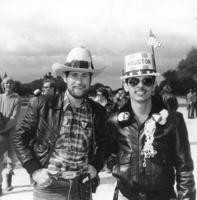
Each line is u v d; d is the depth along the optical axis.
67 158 3.35
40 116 3.38
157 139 3.01
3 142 6.43
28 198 6.41
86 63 3.41
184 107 39.09
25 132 3.42
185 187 3.00
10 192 6.79
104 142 3.36
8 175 6.85
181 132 3.03
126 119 3.11
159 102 3.20
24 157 3.37
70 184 3.35
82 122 3.39
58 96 3.43
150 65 3.14
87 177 3.39
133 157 3.05
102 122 3.45
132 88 3.12
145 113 3.15
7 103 6.52
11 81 6.55
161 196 3.06
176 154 3.03
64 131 3.36
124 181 3.10
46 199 3.40
